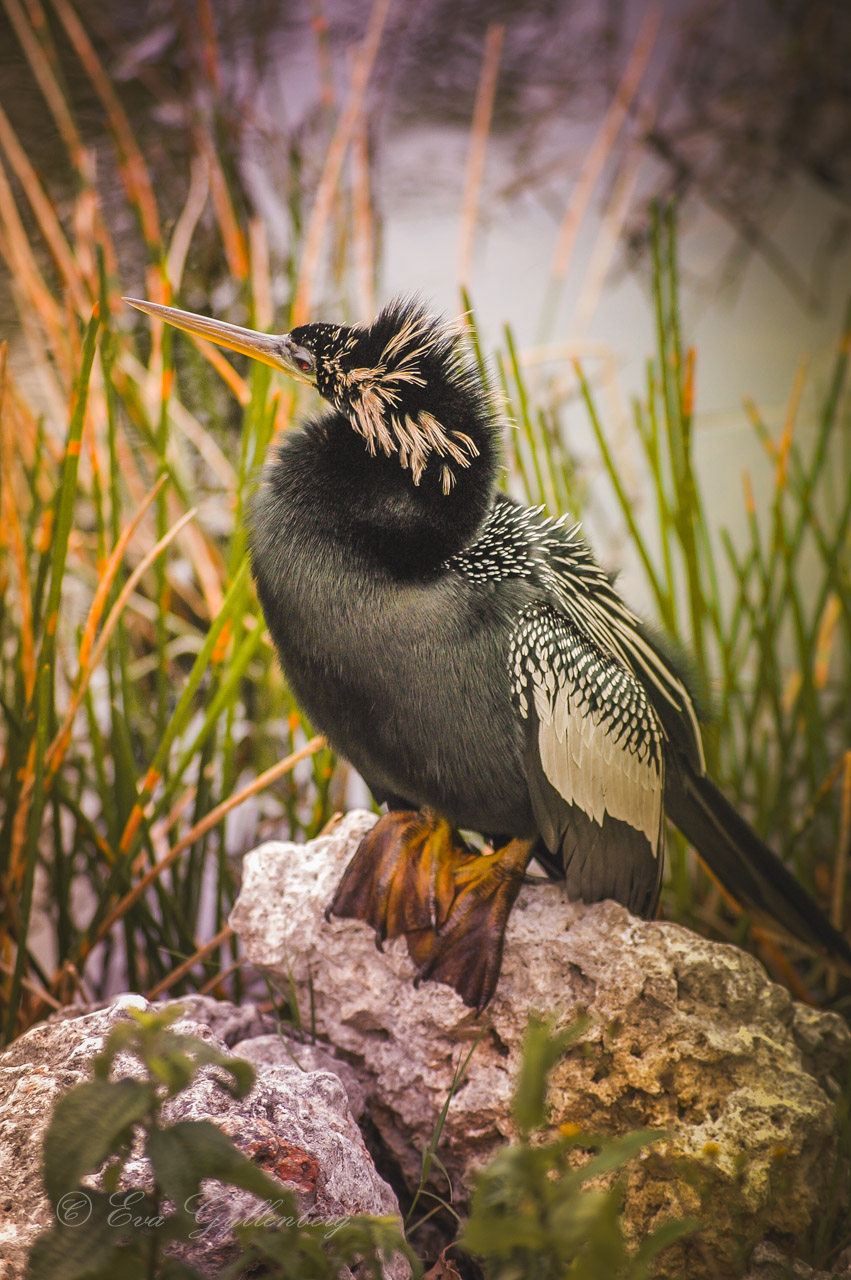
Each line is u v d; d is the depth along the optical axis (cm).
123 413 490
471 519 450
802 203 806
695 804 459
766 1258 448
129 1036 434
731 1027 451
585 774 451
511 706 450
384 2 634
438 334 450
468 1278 451
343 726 452
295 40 789
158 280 488
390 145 766
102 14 764
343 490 450
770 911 461
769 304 711
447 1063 452
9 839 465
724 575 552
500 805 452
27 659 466
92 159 598
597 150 691
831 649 491
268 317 488
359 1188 445
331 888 455
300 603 450
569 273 705
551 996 452
